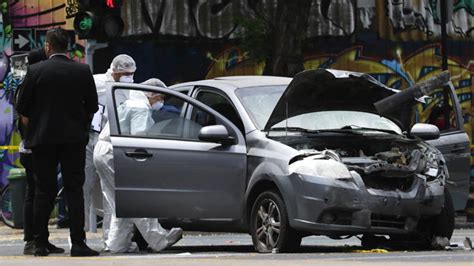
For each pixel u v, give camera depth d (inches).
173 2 1696.6
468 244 916.0
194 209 884.0
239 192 877.8
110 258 763.4
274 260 694.5
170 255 831.7
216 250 976.3
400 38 1761.8
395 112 939.3
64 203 1406.3
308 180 822.5
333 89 893.8
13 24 1659.7
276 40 1544.0
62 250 864.3
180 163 883.4
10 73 1649.9
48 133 815.1
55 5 1663.4
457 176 1151.6
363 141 890.1
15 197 1459.2
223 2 1704.0
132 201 877.8
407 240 934.4
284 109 879.1
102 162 895.1
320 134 880.9
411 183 860.0
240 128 907.4
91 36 1262.3
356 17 1745.8
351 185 823.1
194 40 1701.5
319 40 1737.2
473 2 1809.8
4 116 1653.5
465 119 1797.5
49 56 836.0
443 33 1533.0
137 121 890.1
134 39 1676.9
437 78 895.1
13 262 693.3
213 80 983.6
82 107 830.5
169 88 1002.1
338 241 1154.7
